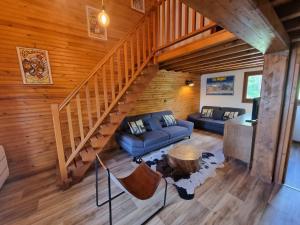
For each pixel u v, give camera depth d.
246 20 1.08
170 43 2.82
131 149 3.07
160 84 4.66
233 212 1.77
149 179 1.82
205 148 3.65
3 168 2.26
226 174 2.54
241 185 2.25
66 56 2.81
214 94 5.59
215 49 2.40
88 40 3.03
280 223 1.63
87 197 2.06
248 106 4.69
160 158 3.16
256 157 2.41
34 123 2.64
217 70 4.90
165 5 3.20
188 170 2.42
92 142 2.61
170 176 2.46
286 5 1.25
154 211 1.81
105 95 2.61
